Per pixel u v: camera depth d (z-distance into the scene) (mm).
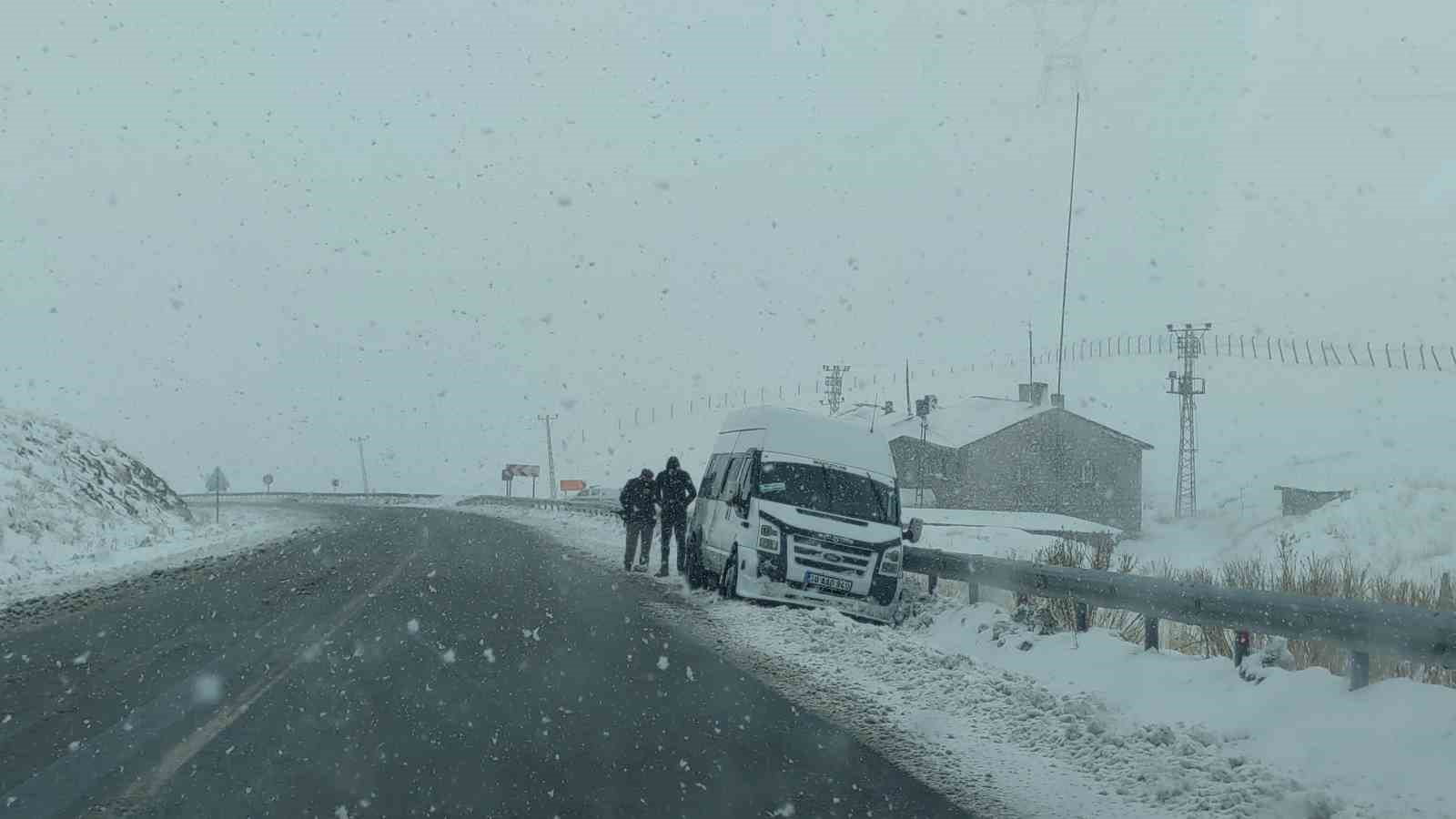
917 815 6426
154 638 12242
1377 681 8875
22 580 20266
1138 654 10797
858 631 13359
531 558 25078
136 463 42125
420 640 12148
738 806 6449
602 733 8109
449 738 7785
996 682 10117
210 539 34875
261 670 10242
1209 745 8062
